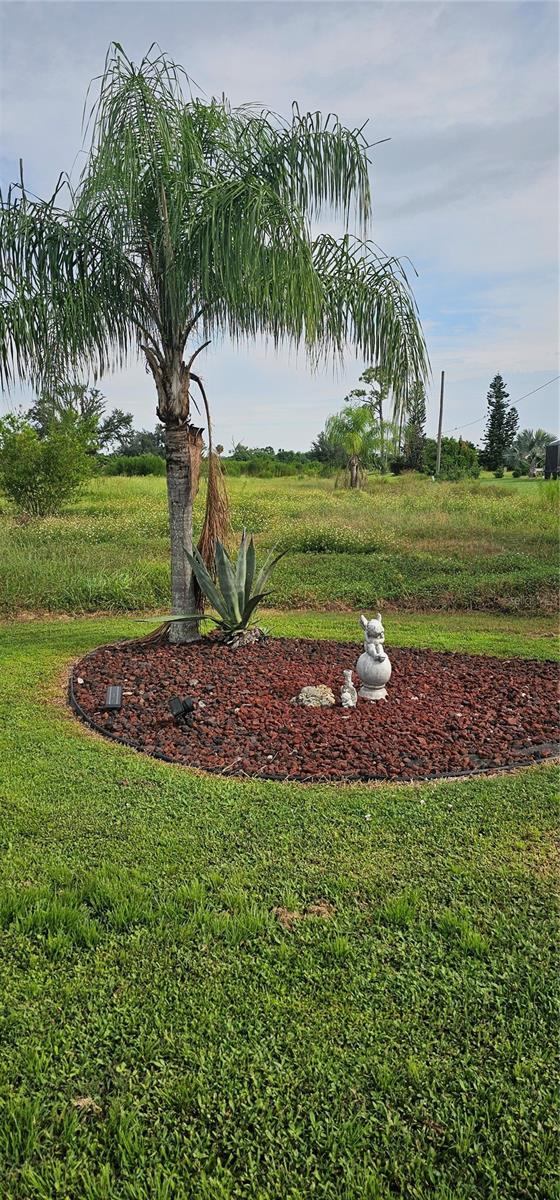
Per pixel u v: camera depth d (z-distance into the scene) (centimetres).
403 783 403
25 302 574
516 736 468
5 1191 181
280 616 897
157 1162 186
